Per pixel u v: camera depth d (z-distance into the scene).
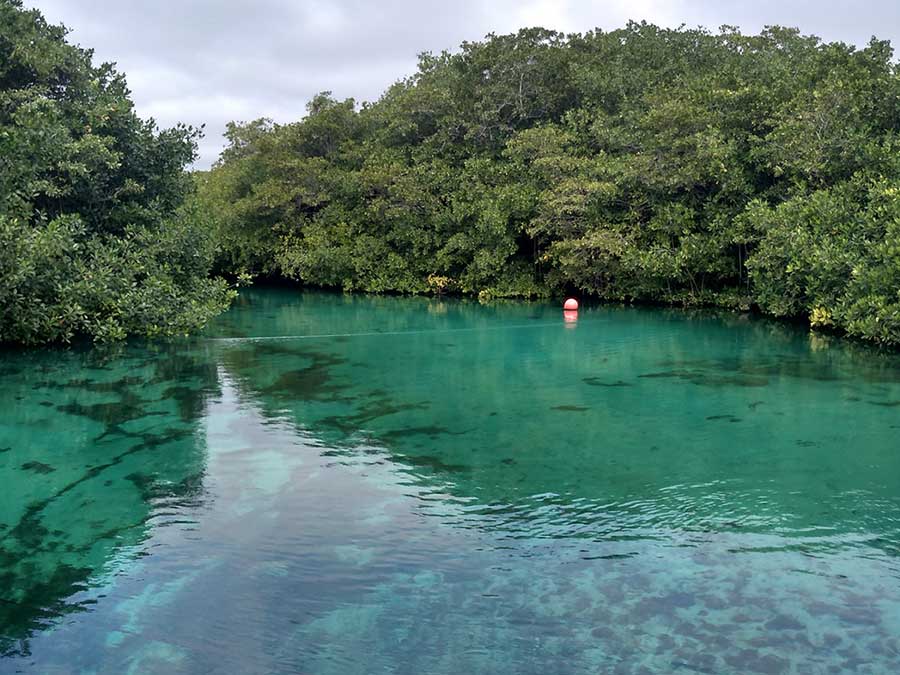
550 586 4.77
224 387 10.45
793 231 15.94
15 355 12.84
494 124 25.80
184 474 6.84
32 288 12.77
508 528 5.66
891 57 18.73
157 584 4.82
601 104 24.66
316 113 29.70
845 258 14.53
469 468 7.01
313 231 27.83
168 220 17.58
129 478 6.75
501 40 25.92
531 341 15.06
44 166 13.75
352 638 4.20
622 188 21.72
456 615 4.43
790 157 17.52
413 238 25.89
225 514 5.92
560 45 26.36
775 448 7.61
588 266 22.38
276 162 28.31
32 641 4.19
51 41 15.79
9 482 6.66
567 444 7.77
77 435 8.08
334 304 23.33
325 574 4.94
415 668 3.93
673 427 8.41
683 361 12.62
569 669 3.91
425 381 10.96
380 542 5.41
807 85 19.19
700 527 5.68
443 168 25.67
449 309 21.69
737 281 21.50
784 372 11.57
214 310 16.08
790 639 4.18
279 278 31.78
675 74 24.50
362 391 10.24
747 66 22.12
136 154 16.91
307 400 9.68
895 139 16.42
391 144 28.36
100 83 17.45
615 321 18.41
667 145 20.06
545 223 22.27
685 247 19.62
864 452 7.46
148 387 10.41
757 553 5.23
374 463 7.16
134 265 15.05
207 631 4.29
